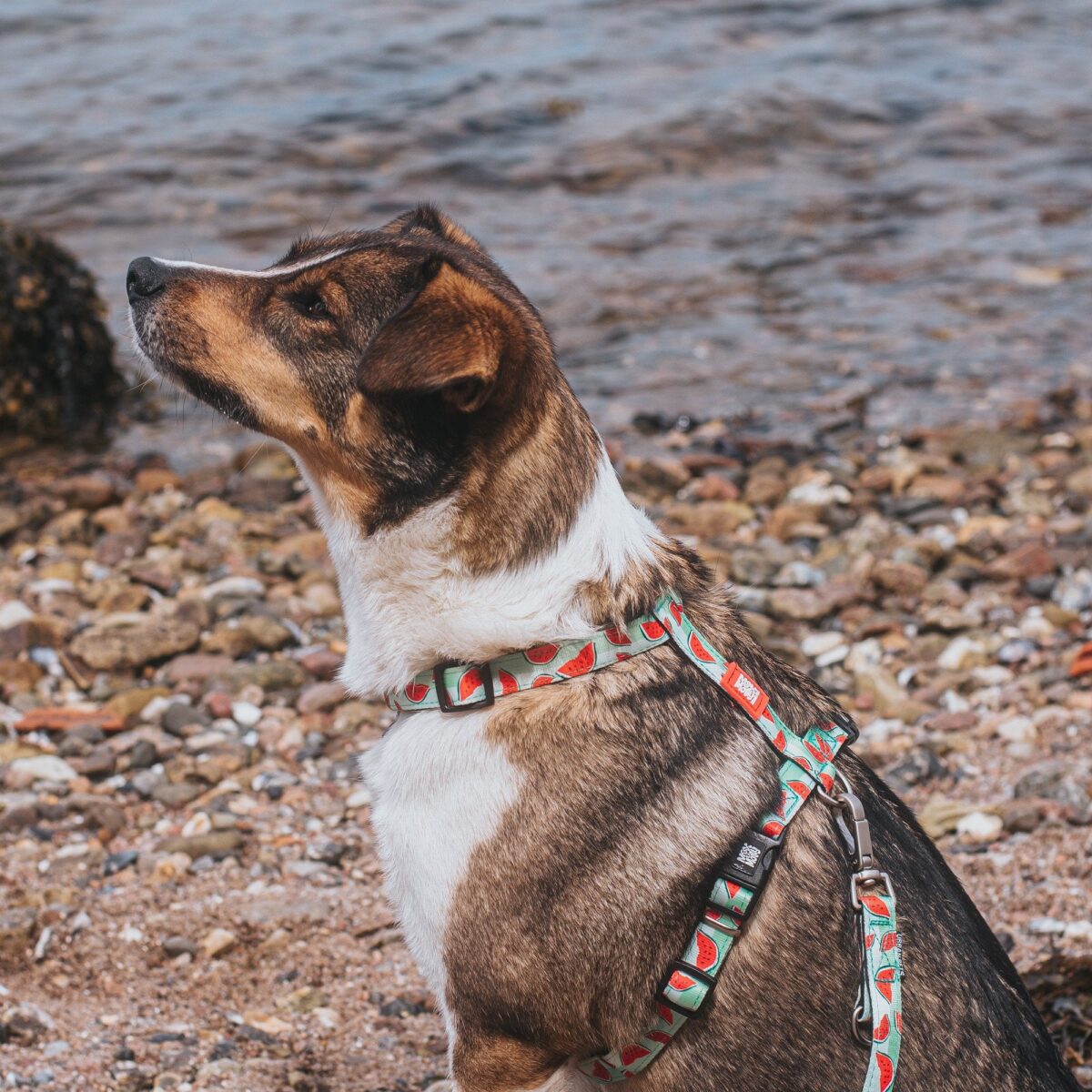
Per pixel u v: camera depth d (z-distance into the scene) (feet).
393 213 37.93
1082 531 23.38
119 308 32.04
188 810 16.93
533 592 10.10
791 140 43.27
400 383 9.52
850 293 35.06
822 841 9.87
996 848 15.83
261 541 23.67
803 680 11.02
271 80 46.21
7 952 14.25
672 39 50.80
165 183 38.88
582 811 9.78
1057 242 37.65
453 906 10.00
